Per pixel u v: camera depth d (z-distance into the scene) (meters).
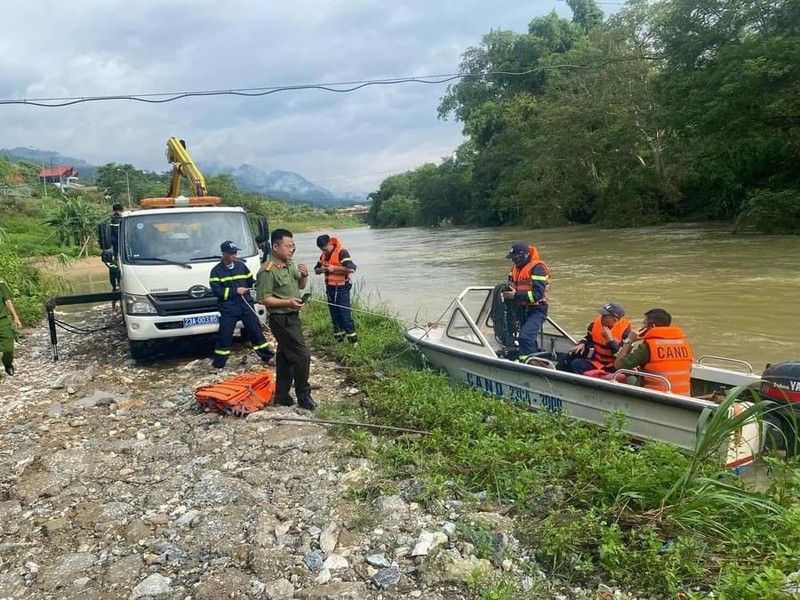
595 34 40.66
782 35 23.22
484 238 39.19
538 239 33.19
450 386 6.90
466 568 3.50
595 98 39.16
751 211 25.20
